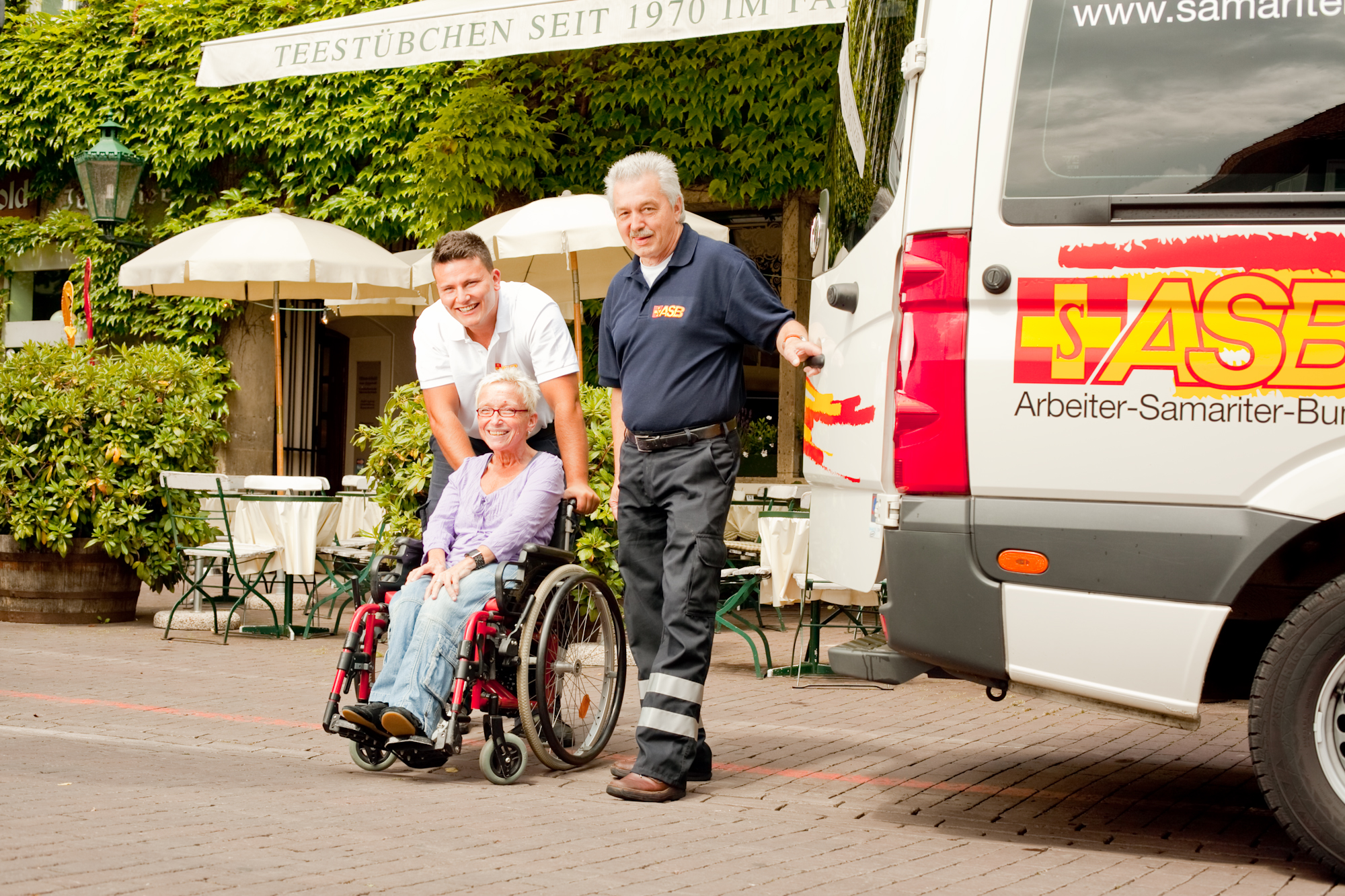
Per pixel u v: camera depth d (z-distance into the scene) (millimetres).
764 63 11594
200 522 9484
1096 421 3559
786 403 11688
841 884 3385
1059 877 3537
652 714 4484
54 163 14648
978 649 3646
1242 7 3592
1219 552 3480
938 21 3783
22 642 8523
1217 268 3514
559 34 9008
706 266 4633
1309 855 3789
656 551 4820
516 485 5074
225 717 6004
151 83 13828
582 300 12156
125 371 9547
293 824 3887
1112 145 3600
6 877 3135
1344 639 3529
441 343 5441
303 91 13203
